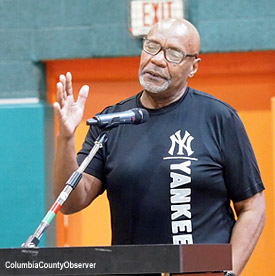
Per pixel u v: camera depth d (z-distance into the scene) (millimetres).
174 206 5023
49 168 8508
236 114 5277
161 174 5062
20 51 8523
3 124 8414
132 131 5258
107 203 8477
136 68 8586
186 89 5379
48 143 8484
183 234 5004
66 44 8430
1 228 8367
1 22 8547
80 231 8508
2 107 8414
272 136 8281
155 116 5262
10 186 8383
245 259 4984
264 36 8109
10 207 8359
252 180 5156
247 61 8352
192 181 5027
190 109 5270
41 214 8344
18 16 8523
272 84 8375
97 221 8484
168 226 5020
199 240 5000
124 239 5125
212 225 5051
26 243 4121
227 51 8164
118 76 8633
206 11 8172
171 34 5172
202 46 8172
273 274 8102
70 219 8531
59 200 4320
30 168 8375
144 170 5090
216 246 3730
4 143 8406
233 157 5152
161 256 3482
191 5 8195
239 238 5035
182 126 5199
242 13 8141
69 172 4910
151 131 5215
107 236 8469
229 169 5156
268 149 8312
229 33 8148
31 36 8500
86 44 8391
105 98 8648
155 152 5129
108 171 5246
